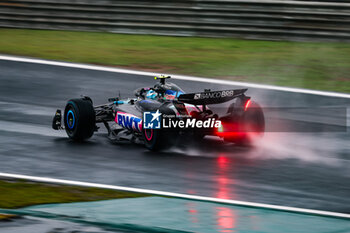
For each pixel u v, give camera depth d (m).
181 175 29.84
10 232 21.12
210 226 22.44
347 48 71.75
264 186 28.16
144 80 57.62
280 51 71.00
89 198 26.12
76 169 31.14
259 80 57.62
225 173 30.22
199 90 53.34
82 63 65.00
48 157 33.56
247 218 23.53
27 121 43.22
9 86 55.03
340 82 56.94
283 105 48.56
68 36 81.25
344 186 28.36
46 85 55.53
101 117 38.97
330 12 74.94
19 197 26.20
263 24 77.62
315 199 26.33
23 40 78.19
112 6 83.50
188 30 80.50
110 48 73.38
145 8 82.44
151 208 24.66
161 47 74.12
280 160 32.94
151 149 34.19
